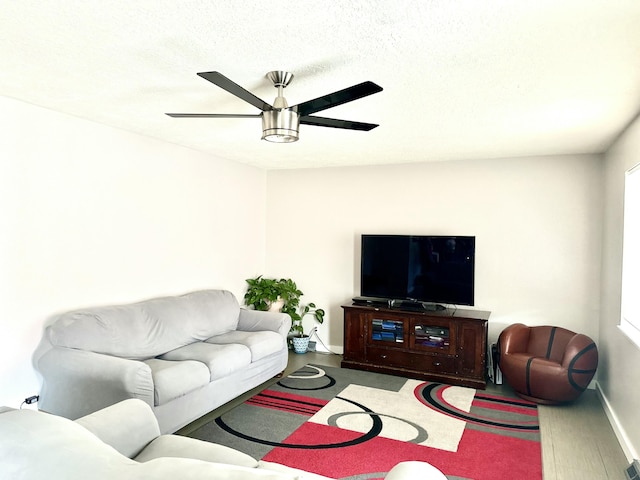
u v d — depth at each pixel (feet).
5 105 10.23
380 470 9.36
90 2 5.80
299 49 7.17
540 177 15.76
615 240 12.52
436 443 10.71
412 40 6.80
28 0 5.77
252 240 19.43
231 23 6.32
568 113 10.47
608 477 9.30
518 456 10.13
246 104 10.28
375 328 16.40
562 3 5.66
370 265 17.40
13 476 4.07
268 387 14.56
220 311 15.26
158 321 12.98
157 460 4.12
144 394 9.75
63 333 10.79
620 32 6.42
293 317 18.92
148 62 7.82
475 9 5.85
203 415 12.00
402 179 17.85
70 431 4.67
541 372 12.98
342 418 12.07
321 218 19.31
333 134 12.92
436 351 15.42
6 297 10.41
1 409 5.49
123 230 13.32
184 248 15.66
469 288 15.74
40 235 11.09
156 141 14.32
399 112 10.61
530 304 15.92
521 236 16.03
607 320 13.46
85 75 8.55
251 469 3.95
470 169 16.75
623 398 10.96
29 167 10.79
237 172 18.31
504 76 8.25
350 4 5.75
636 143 10.39
